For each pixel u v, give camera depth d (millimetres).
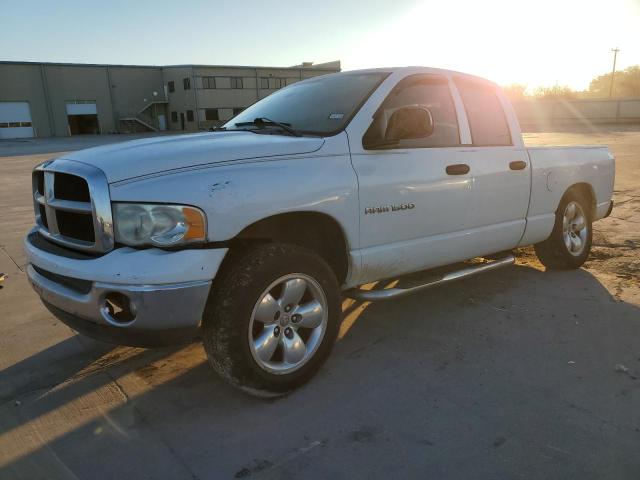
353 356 3742
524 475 2486
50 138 53000
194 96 59750
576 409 3010
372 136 3650
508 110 4797
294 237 3541
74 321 3016
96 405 3203
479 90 4625
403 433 2834
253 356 3023
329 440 2795
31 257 3279
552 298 4750
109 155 3031
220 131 3957
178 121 63375
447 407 3068
